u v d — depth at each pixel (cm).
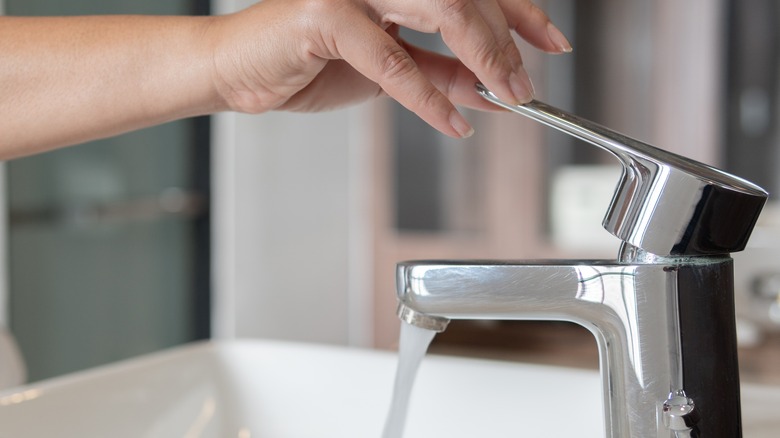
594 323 55
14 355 89
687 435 53
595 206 275
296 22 59
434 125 57
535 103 55
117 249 245
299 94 67
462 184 295
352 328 329
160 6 255
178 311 273
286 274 301
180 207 269
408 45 67
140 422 77
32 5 212
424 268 56
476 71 55
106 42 64
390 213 309
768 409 71
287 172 302
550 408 74
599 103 268
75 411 73
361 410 79
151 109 64
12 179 207
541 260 56
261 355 83
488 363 77
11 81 64
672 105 257
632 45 262
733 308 55
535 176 283
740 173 248
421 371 78
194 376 81
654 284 53
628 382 54
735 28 248
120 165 244
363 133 312
